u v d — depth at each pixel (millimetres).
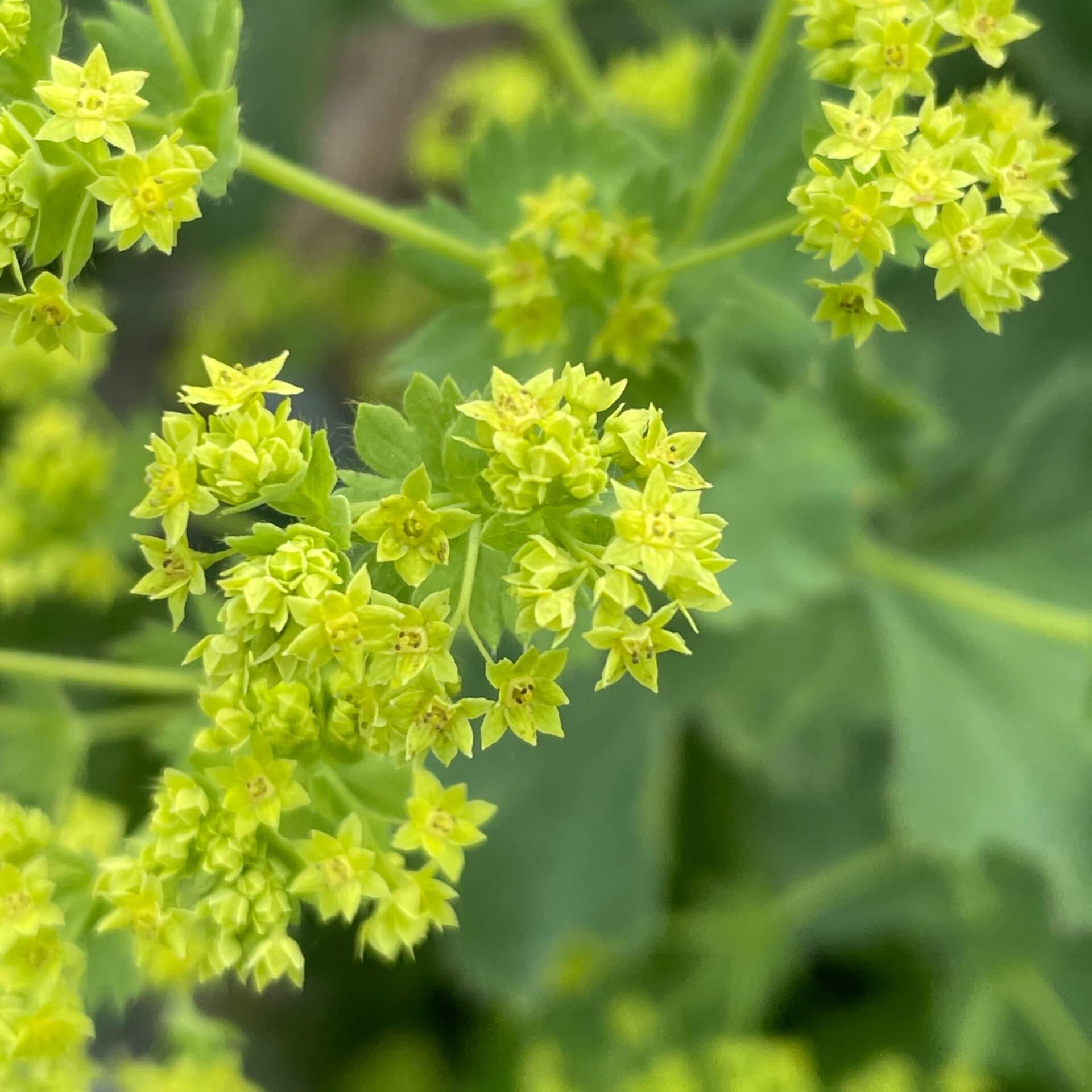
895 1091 239
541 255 203
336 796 189
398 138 348
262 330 321
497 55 314
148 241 187
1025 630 245
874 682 253
